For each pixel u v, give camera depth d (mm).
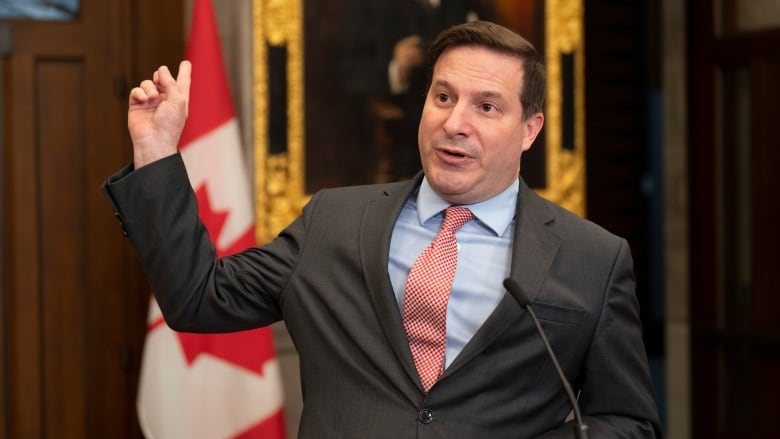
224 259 4125
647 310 13484
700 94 10289
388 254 3918
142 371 6863
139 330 7754
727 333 10047
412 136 8125
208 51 6898
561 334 3811
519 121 3932
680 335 10578
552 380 3836
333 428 3752
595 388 3918
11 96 7371
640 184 12492
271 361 6844
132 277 7715
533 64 3961
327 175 7781
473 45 3887
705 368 10312
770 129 9602
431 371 3746
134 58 7691
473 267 3920
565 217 4137
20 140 7406
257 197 7512
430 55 4035
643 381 4004
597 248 4016
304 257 4055
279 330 7719
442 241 3936
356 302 3857
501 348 3752
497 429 3713
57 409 7555
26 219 7441
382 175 8016
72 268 7574
